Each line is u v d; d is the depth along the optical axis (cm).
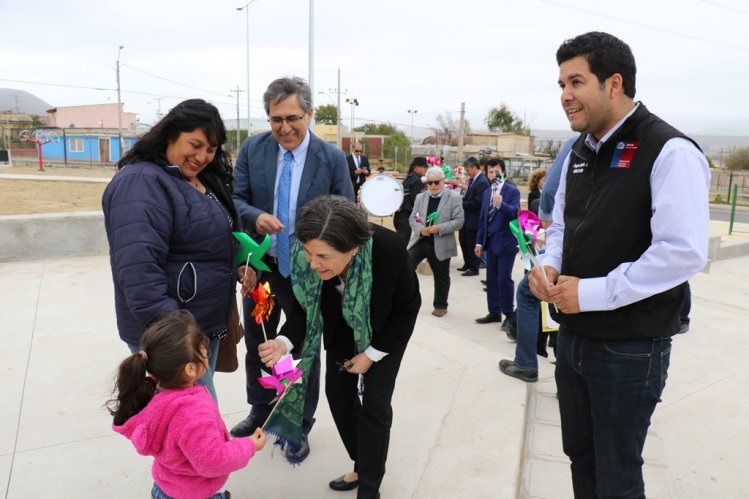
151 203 197
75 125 6444
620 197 182
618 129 185
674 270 168
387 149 5328
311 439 316
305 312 249
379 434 237
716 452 326
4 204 1366
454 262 903
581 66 182
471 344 460
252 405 315
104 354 420
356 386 258
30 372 387
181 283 211
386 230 230
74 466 280
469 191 800
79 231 728
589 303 180
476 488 267
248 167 299
